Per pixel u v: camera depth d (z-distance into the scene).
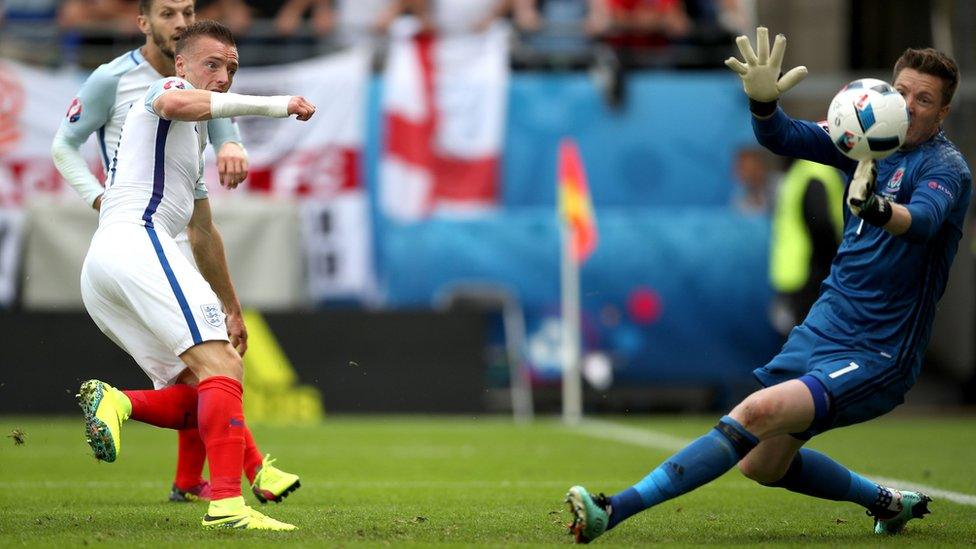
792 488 17.88
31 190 48.75
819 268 45.47
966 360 56.16
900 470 29.16
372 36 53.53
